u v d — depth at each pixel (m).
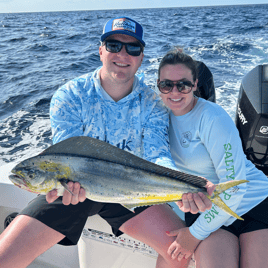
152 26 33.47
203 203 1.50
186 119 1.99
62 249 2.41
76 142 1.49
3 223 2.52
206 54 14.85
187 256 1.81
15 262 1.65
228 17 46.62
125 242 2.07
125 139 2.16
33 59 17.22
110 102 2.11
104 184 1.51
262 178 1.99
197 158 1.98
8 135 6.44
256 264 1.64
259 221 1.77
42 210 1.82
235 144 1.79
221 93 7.17
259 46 16.17
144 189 1.52
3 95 9.91
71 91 2.12
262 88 2.68
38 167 1.45
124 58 1.99
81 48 20.92
